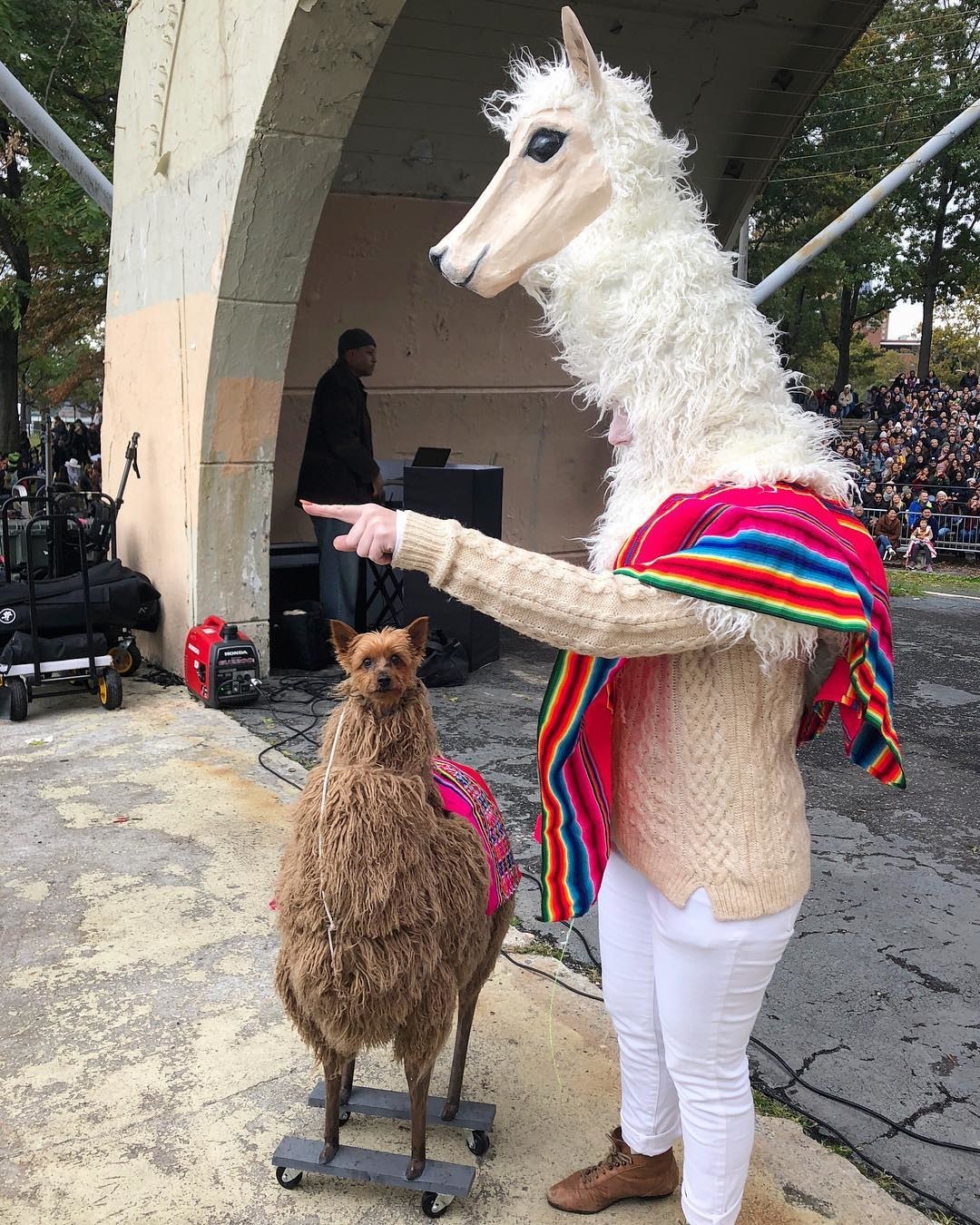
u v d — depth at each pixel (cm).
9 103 729
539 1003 320
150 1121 263
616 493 192
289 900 208
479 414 970
